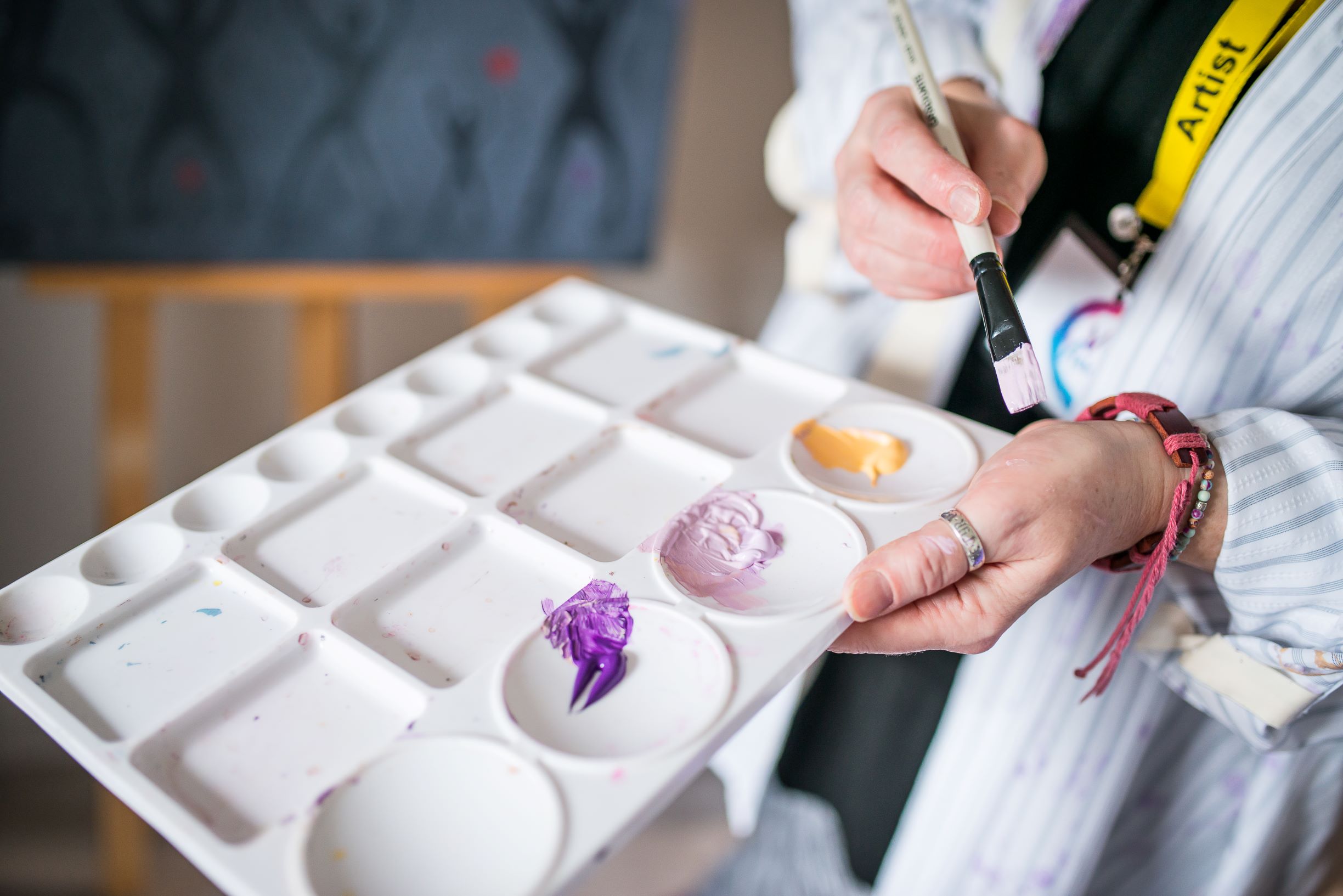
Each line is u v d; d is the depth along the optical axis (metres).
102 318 1.04
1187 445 0.50
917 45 0.57
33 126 0.80
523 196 0.97
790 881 0.80
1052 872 0.65
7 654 0.47
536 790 0.43
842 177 0.58
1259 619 0.53
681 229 1.31
